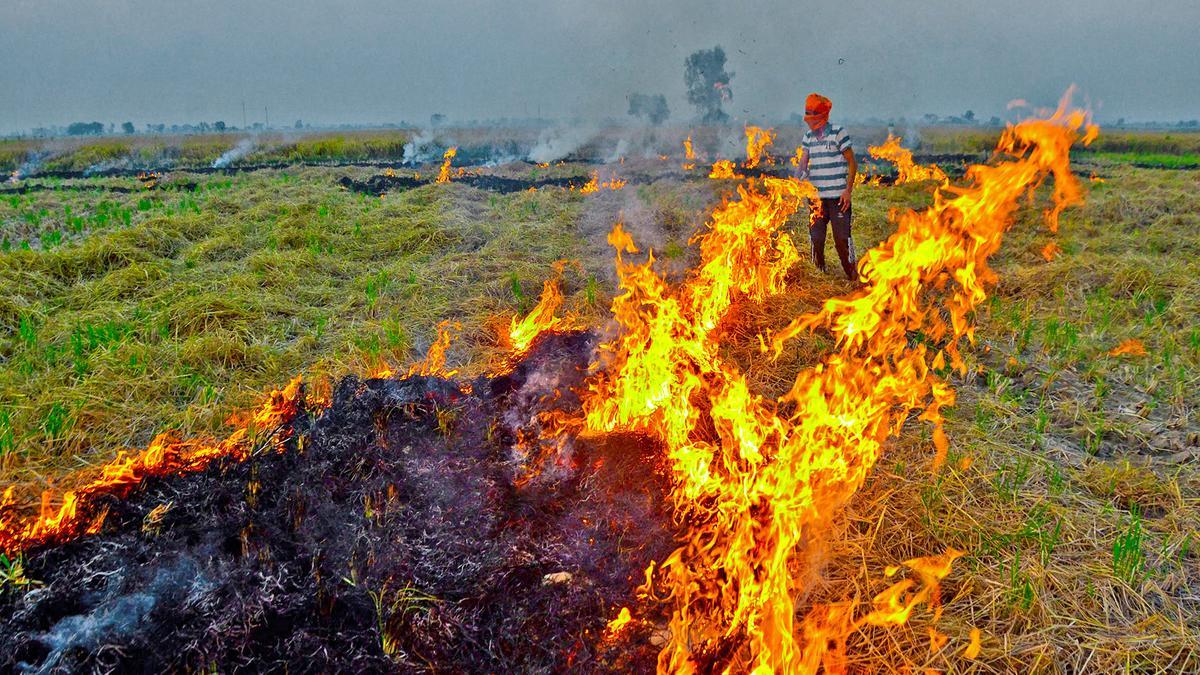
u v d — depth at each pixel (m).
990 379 4.69
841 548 3.02
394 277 7.08
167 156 32.81
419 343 5.52
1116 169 19.70
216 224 8.95
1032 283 6.78
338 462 3.33
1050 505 3.31
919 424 4.07
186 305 5.82
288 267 7.19
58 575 2.63
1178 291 6.35
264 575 2.62
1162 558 2.97
